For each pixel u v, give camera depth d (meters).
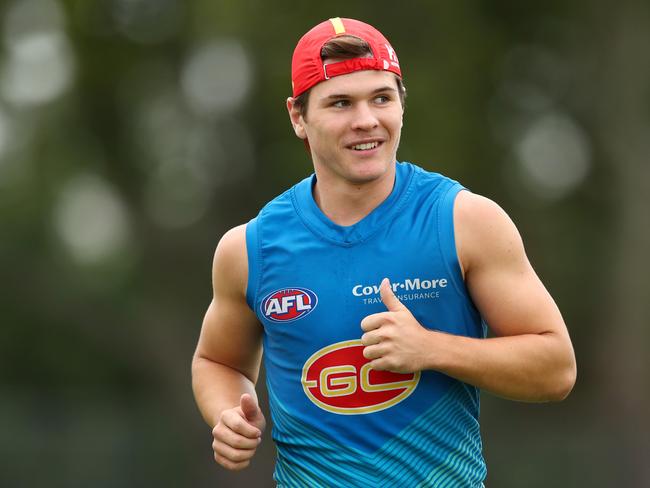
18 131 78.31
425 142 63.09
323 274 12.66
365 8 63.97
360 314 12.52
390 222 12.63
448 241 12.45
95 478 65.50
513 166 70.50
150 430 70.50
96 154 73.69
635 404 69.69
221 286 13.50
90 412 77.31
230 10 64.50
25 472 65.44
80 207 86.75
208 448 68.19
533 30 70.12
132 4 71.56
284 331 12.84
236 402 13.77
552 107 73.25
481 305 12.63
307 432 12.80
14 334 86.81
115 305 78.44
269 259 12.95
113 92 72.25
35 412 76.00
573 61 71.06
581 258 73.81
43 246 82.25
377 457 12.56
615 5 68.31
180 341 72.50
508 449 56.62
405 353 11.91
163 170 72.94
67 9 71.00
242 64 69.19
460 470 12.81
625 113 68.56
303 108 12.79
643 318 69.62
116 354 87.31
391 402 12.54
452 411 12.73
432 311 12.52
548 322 12.45
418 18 64.38
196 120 72.06
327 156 12.56
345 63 12.35
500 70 68.12
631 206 69.38
